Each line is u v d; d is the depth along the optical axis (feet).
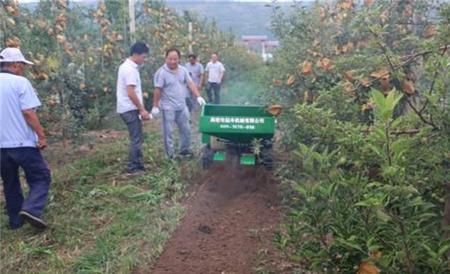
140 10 52.21
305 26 24.98
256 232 19.42
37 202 20.47
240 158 26.53
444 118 10.16
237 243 18.84
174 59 29.45
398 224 9.62
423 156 10.20
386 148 9.46
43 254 18.93
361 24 15.53
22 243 19.52
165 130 30.01
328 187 10.42
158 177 26.66
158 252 18.19
